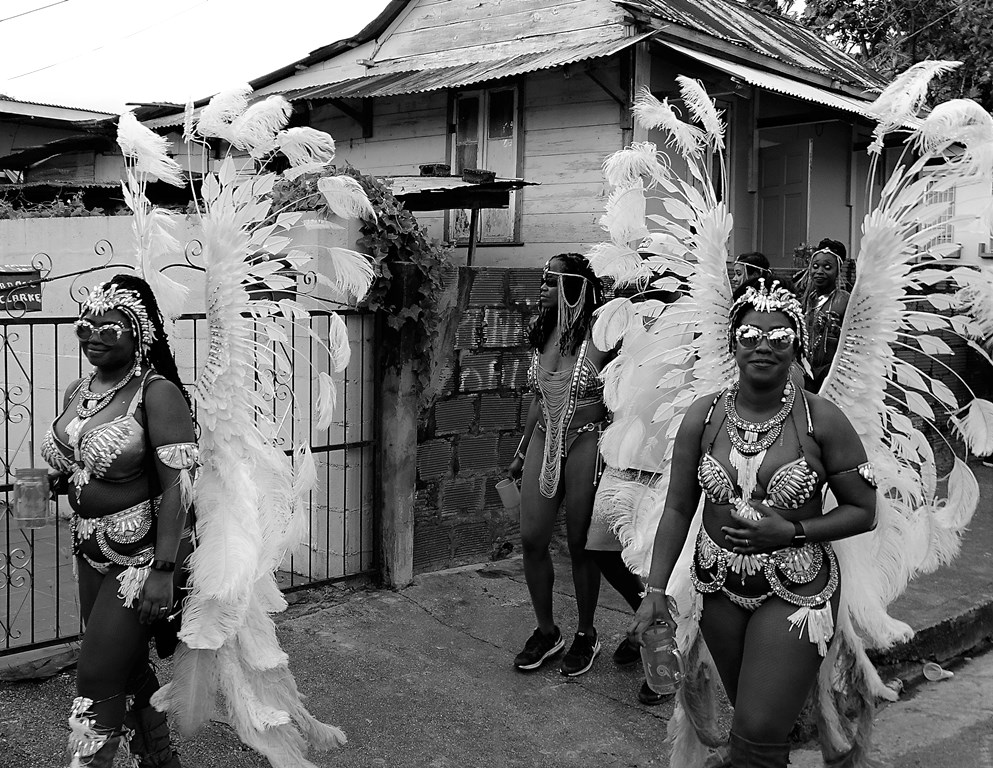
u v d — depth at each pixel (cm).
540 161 1030
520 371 671
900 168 341
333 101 1148
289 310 381
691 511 330
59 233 728
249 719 340
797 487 302
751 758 298
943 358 954
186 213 673
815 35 1631
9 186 1045
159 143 363
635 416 409
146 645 344
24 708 427
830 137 1237
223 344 354
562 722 444
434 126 1129
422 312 581
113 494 321
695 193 362
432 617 562
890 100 346
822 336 601
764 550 300
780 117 1113
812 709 385
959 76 1566
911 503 362
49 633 504
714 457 314
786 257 1197
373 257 564
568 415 471
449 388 630
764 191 1182
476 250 1095
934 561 369
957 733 468
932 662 551
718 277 353
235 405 355
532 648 498
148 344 331
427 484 623
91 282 707
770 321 304
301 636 525
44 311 741
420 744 419
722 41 984
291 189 567
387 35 1273
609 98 967
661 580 326
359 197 382
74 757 321
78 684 329
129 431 319
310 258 388
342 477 588
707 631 322
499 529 672
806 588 303
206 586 334
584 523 476
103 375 332
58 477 349
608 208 376
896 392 412
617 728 441
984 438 349
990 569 672
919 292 405
